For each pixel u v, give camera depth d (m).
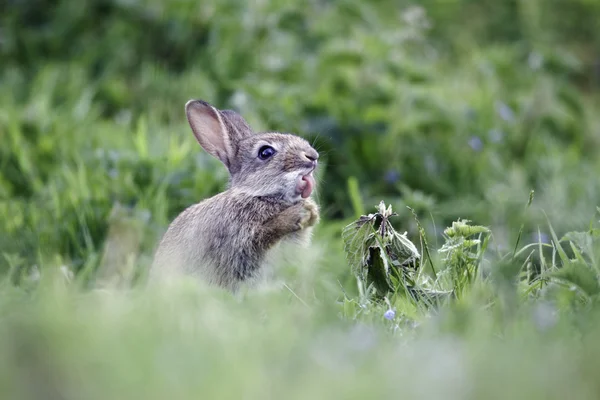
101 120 14.74
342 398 5.13
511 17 19.97
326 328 6.68
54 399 5.25
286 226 9.15
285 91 14.05
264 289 8.81
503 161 14.94
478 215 12.96
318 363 5.66
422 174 13.80
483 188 13.97
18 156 12.55
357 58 14.94
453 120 14.57
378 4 18.61
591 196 13.90
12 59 16.20
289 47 15.62
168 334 6.12
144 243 10.84
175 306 6.79
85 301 7.30
